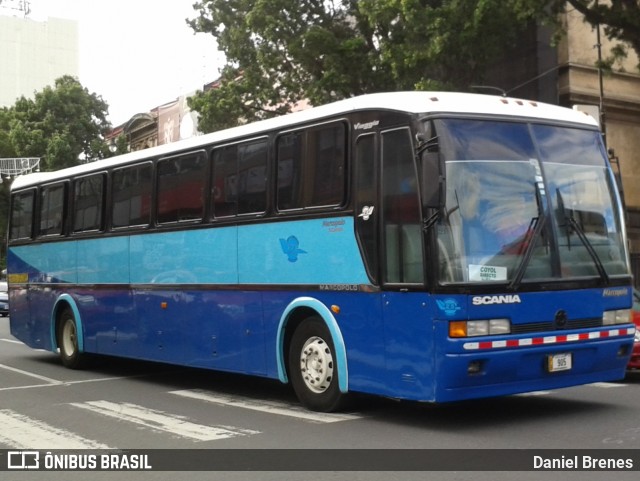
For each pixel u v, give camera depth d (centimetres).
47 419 880
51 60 13662
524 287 736
